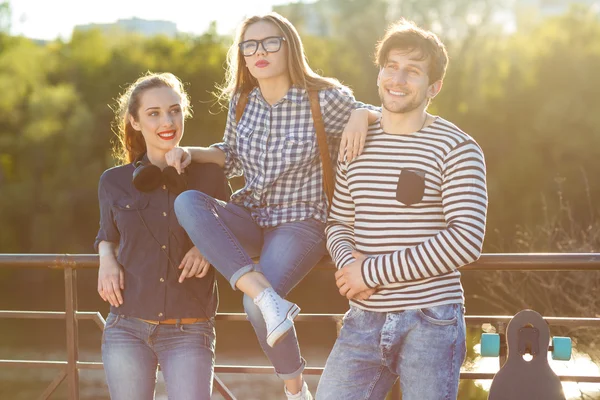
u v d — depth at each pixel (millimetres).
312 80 2832
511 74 23016
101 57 28156
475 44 25000
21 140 26625
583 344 6398
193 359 2699
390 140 2492
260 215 2844
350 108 2818
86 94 27516
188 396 2652
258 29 2803
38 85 27766
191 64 27016
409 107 2439
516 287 8805
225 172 3027
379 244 2441
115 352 2756
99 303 22359
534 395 2596
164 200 2795
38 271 25578
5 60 28359
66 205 26141
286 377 2686
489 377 2939
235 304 19969
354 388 2508
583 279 7914
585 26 23453
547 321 2771
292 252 2709
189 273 2730
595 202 18766
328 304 19812
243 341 16875
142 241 2773
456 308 2418
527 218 20312
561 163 21422
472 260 2328
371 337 2459
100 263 2850
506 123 22766
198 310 2750
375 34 28156
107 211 2881
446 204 2367
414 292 2402
